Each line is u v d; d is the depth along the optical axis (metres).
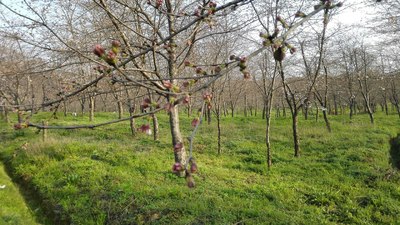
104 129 16.42
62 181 8.81
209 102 1.63
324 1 1.79
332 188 8.27
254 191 7.88
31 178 9.59
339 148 12.25
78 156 10.82
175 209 6.64
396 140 14.14
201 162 10.60
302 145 12.91
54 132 15.67
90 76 6.32
